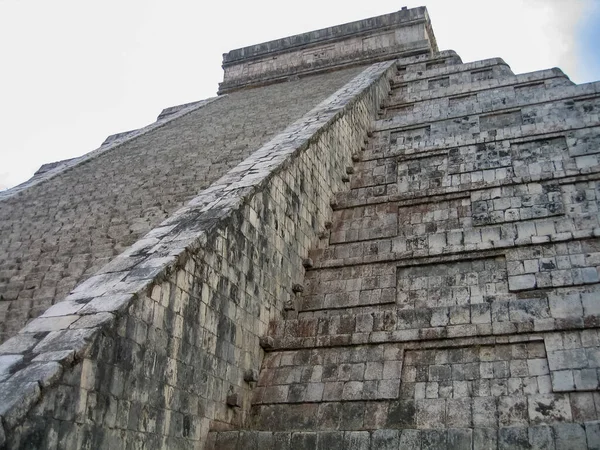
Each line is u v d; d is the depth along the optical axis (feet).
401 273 37.22
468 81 72.08
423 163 50.26
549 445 20.86
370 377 28.25
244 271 30.60
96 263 34.04
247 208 31.60
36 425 17.02
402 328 30.22
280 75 104.06
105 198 46.06
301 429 27.30
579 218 36.73
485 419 24.75
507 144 48.70
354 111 56.75
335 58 100.94
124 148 64.39
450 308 30.40
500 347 27.66
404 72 83.92
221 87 108.37
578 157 44.42
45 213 45.91
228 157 50.06
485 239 37.70
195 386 25.20
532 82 62.13
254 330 30.96
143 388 21.94
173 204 40.57
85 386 19.13
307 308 36.35
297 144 40.91
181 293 24.88
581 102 53.78
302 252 38.78
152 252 25.68
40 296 32.32
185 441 24.12
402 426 25.67
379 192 47.67
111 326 20.58
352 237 42.11
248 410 28.96
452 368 27.50
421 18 97.71
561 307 28.63
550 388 25.14
